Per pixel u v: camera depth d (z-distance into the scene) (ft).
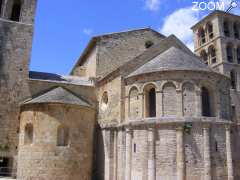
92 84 125.80
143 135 92.53
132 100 100.58
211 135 90.99
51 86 116.78
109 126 105.40
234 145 98.58
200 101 93.35
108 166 101.76
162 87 94.58
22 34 120.47
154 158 89.20
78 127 101.71
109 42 133.18
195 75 94.68
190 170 86.38
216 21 187.62
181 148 87.15
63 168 95.61
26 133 100.94
